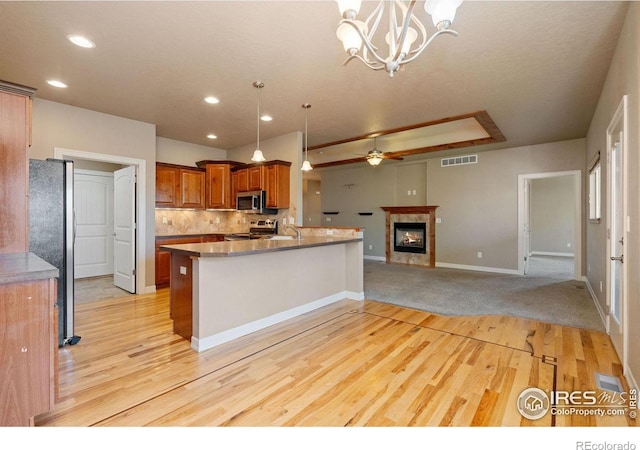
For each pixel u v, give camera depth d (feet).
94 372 7.59
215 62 9.37
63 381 7.17
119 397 6.53
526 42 8.31
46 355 5.37
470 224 22.39
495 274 20.43
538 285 17.07
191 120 14.80
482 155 21.79
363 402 6.35
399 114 13.89
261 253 9.98
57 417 5.85
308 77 10.34
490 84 10.85
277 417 5.87
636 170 6.61
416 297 14.57
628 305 7.22
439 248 23.90
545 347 8.93
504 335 9.85
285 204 17.29
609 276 9.82
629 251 7.23
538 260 27.50
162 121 14.93
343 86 11.03
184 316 9.70
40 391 5.31
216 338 9.21
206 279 9.00
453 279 18.81
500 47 8.55
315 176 34.60
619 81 8.23
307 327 10.67
